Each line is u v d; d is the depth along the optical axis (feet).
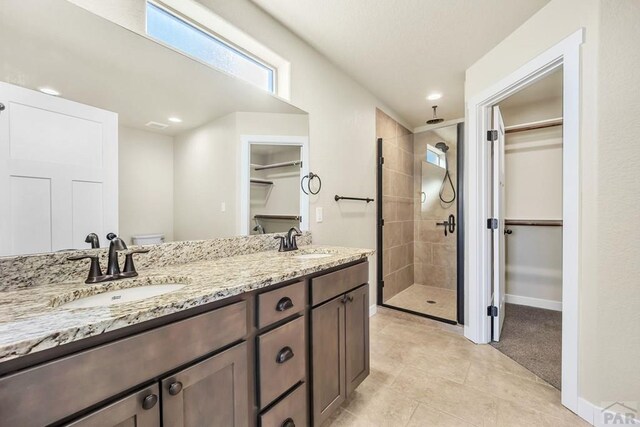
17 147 3.26
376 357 6.89
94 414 2.09
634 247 4.22
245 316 3.30
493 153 7.75
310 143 7.37
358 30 6.63
